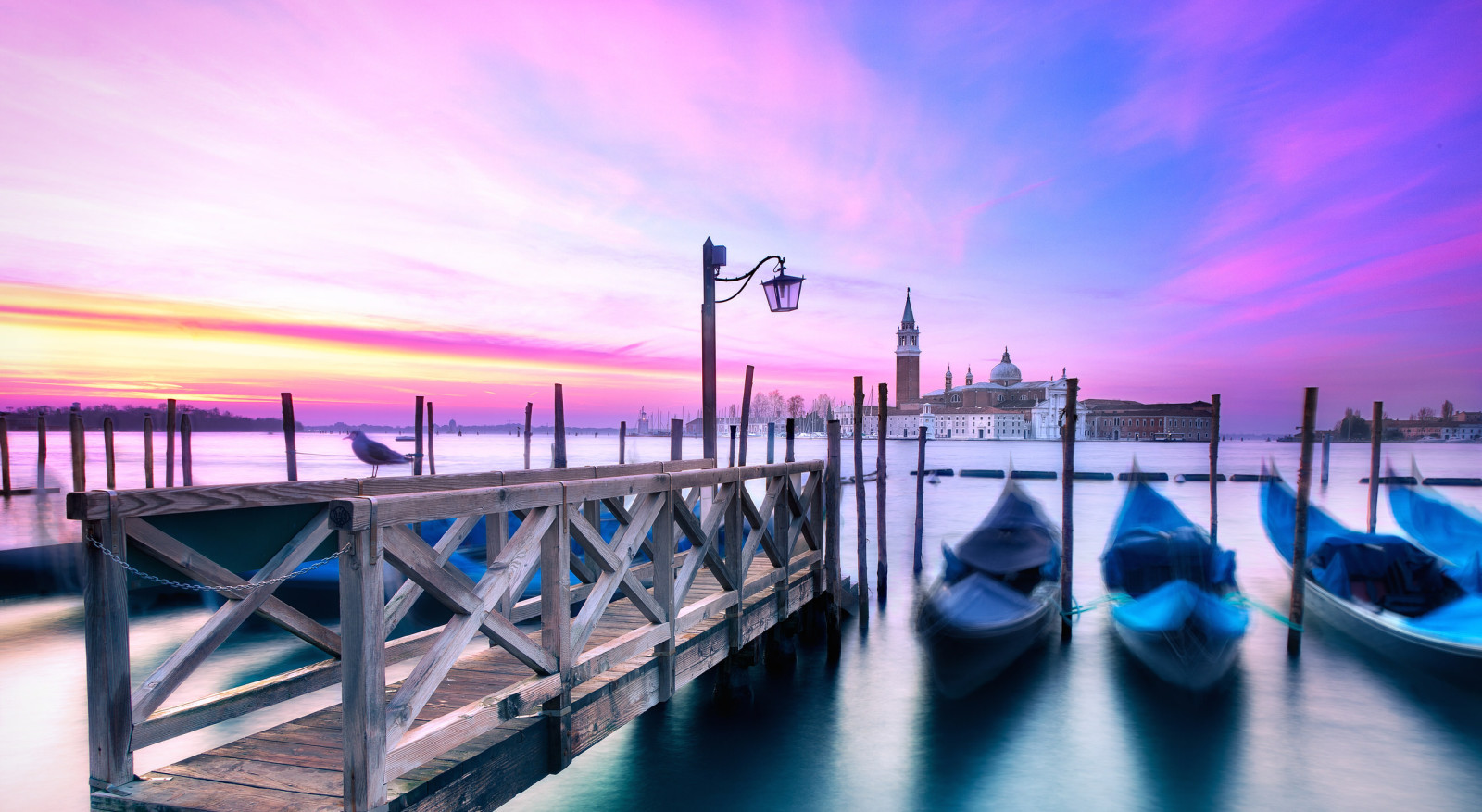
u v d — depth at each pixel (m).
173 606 12.37
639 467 9.02
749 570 9.98
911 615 12.94
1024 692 9.43
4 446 30.30
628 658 5.84
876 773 7.35
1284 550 15.51
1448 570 11.20
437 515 3.71
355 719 3.36
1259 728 8.46
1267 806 6.81
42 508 26.64
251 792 3.78
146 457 20.92
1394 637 9.99
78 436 18.17
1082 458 90.00
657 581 6.14
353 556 3.33
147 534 4.10
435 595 3.80
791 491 9.23
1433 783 7.22
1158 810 6.71
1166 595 10.14
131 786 3.84
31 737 7.85
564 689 4.79
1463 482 46.53
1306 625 12.20
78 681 9.45
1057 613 11.91
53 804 6.52
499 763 4.34
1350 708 8.92
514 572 4.38
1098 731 8.28
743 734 8.12
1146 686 9.63
